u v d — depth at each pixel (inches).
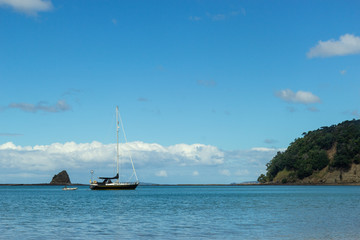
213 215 2470.5
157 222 2106.3
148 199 4576.8
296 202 3772.1
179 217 2362.2
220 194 6299.2
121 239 1550.2
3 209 3056.1
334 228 1804.9
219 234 1649.9
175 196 5477.4
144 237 1594.5
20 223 2087.8
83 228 1871.3
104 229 1830.7
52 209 3038.9
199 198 4830.2
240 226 1898.4
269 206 3243.1
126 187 6471.5
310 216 2357.3
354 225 1909.4
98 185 6466.5
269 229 1786.4
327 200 4084.6
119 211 2829.7
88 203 3806.6
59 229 1838.1
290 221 2095.2
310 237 1552.7
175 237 1587.1
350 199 4259.4
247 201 4037.9
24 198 5009.8
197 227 1877.5
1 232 1744.6
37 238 1583.4
